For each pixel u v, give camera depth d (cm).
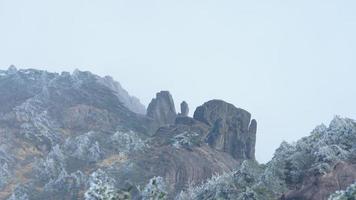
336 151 15362
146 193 12838
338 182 14225
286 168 15988
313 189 14262
